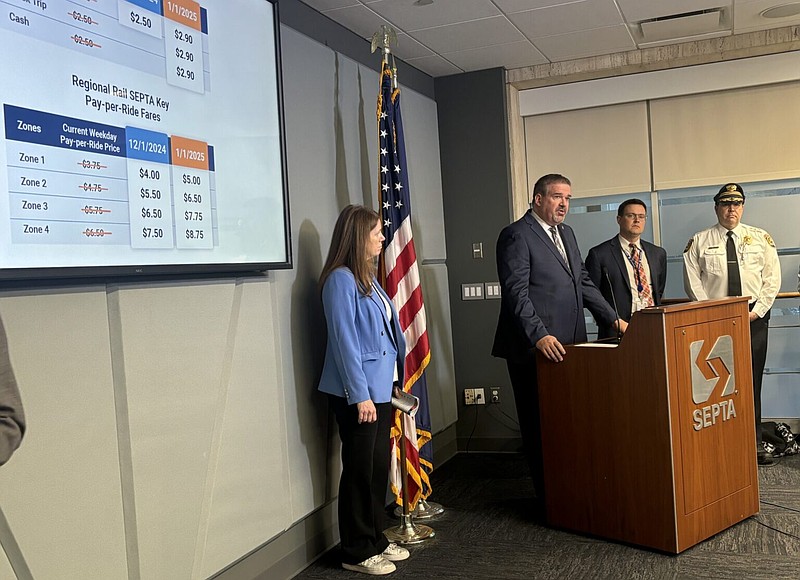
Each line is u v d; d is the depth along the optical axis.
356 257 3.13
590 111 5.21
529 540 3.37
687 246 4.71
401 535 3.47
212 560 2.60
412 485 3.62
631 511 3.20
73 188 2.04
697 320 3.18
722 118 4.94
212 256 2.61
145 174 2.30
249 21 2.88
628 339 3.14
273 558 3.02
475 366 5.11
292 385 3.16
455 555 3.24
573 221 5.32
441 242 5.06
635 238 4.60
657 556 3.08
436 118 5.13
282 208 3.04
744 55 4.78
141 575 2.27
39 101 1.95
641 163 5.12
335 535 3.51
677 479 3.06
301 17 3.53
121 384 2.23
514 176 5.13
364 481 3.08
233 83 2.76
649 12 4.12
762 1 4.05
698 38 4.71
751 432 3.47
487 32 4.26
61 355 2.03
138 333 2.30
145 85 2.32
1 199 1.84
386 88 3.74
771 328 4.88
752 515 3.48
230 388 2.73
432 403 4.70
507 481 4.36
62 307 2.04
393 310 3.28
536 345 3.44
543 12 4.00
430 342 4.76
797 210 4.82
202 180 2.57
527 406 3.71
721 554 3.05
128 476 2.24
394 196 3.76
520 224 3.64
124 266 2.19
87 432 2.10
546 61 4.98
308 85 3.48
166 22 2.43
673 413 3.05
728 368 3.34
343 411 3.11
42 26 1.97
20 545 1.89
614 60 4.96
